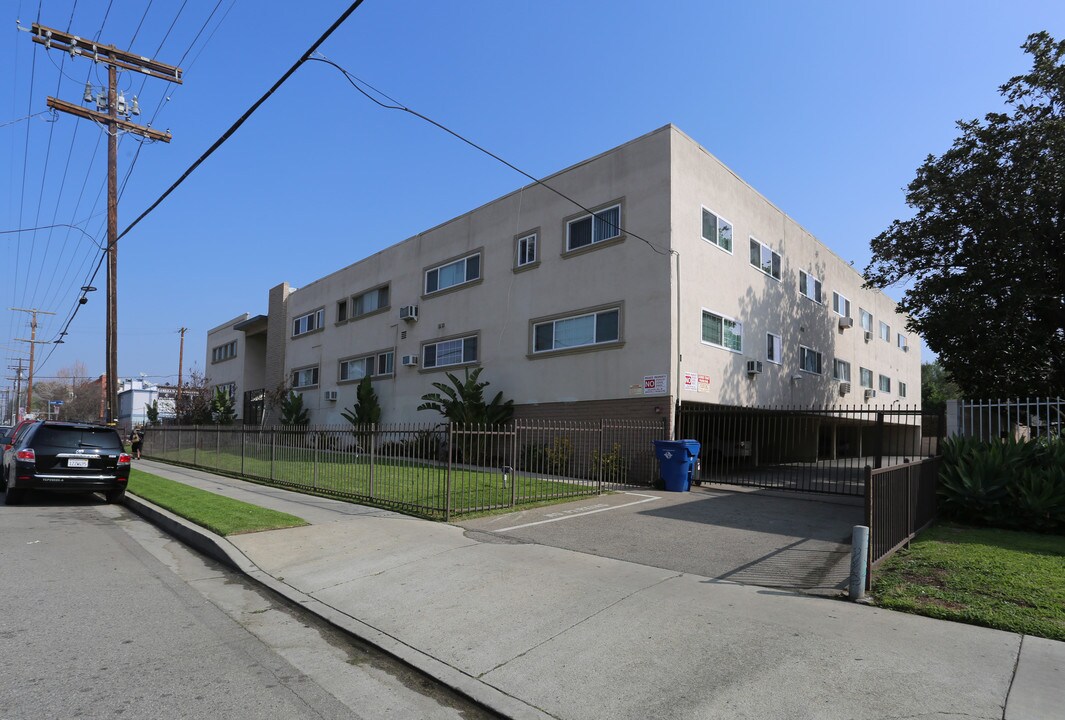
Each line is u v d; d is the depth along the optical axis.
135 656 4.73
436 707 4.11
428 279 23.55
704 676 4.26
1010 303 17.84
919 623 5.11
